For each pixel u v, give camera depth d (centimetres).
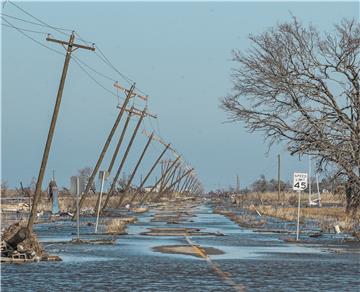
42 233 10094
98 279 4625
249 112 11112
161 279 4650
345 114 10731
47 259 5959
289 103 10881
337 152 10400
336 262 5991
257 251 7188
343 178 10700
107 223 12619
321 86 10781
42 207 19862
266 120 10988
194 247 7638
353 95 10675
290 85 10650
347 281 4597
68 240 8594
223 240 8912
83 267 5416
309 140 10694
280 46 10762
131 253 6794
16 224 6238
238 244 8206
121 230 10775
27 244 6062
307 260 6181
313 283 4478
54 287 4203
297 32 10744
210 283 4441
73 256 6425
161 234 10100
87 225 12525
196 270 5244
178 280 4597
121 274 4931
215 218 16800
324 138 10588
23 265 5550
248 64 10944
